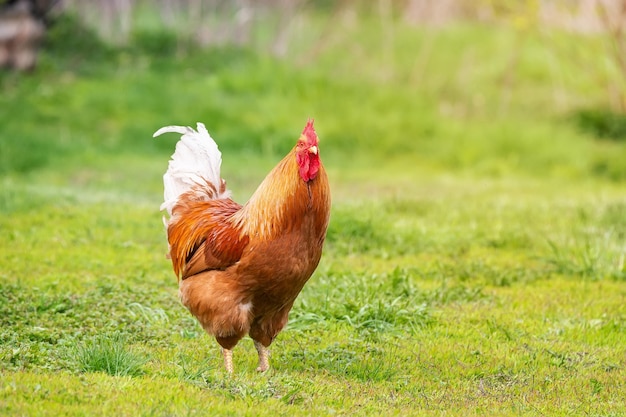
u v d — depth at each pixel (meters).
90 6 38.72
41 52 33.66
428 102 31.64
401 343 10.53
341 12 41.31
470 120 30.69
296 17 38.66
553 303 12.66
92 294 11.86
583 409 8.44
